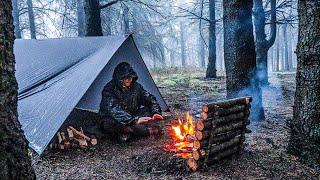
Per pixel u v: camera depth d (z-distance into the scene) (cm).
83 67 606
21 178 216
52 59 693
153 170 413
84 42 699
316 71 439
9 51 212
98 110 670
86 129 596
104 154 502
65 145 519
